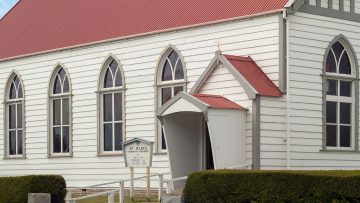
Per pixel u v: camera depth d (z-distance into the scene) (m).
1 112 42.19
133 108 34.47
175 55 32.78
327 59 30.25
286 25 28.58
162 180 27.84
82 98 37.06
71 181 37.56
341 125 30.52
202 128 30.17
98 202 29.06
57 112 38.91
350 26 31.06
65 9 42.16
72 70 37.66
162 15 34.31
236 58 28.88
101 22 37.69
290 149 28.34
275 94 28.06
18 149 41.50
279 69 28.50
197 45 31.61
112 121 35.69
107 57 35.69
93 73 36.47
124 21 36.16
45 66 39.31
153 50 33.56
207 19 31.36
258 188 21.27
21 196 26.64
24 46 41.41
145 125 33.84
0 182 27.50
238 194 21.62
